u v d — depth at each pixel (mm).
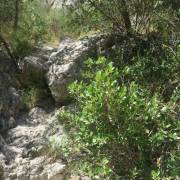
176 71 6758
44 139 6980
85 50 7898
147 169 5430
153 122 5520
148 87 6641
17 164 6617
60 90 7543
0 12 8695
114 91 5289
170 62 6883
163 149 5566
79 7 8352
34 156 6777
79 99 5727
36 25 8898
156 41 7625
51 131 7039
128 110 5297
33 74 7949
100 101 5238
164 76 6828
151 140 5297
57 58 7898
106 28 8203
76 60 7738
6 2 8641
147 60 7039
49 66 7949
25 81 7961
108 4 7945
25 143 6945
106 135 5297
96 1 7988
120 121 5355
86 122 5324
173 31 7445
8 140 7016
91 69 7285
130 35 8016
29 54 8352
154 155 5559
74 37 8828
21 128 7223
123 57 7773
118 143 5391
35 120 7441
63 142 6207
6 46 8156
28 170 6555
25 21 8977
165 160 5438
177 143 5621
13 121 7312
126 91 5512
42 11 9773
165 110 5574
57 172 6441
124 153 5512
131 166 5531
